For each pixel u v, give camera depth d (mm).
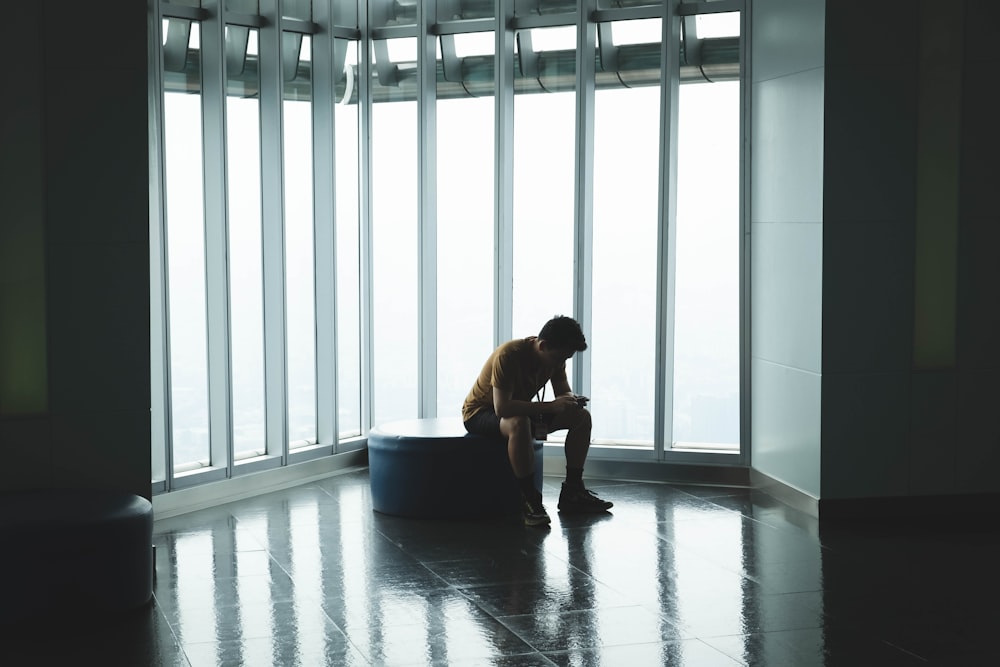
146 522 5496
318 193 8594
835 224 7129
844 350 7188
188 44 7703
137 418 5996
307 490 8125
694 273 8453
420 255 8930
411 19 8961
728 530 6988
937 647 4941
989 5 7098
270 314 8258
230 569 6164
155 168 7250
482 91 8891
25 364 5773
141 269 5957
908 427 7254
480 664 4766
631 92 8523
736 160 8297
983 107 7133
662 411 8461
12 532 5121
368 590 5785
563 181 8758
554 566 6215
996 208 7195
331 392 8672
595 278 8703
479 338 9039
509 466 7332
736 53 8242
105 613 5340
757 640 5043
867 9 7043
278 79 8133
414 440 7242
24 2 5652
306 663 4773
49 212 5773
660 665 4746
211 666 4734
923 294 7195
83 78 5793
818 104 7156
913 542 6680
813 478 7340
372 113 9000
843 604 5543
